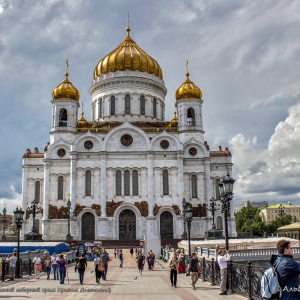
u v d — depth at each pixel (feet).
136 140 280.10
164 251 185.57
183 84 295.89
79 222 268.41
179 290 86.99
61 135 281.13
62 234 268.82
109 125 298.35
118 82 311.06
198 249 155.74
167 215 273.75
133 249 232.94
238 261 137.49
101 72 319.68
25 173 286.46
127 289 89.61
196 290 86.07
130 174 275.80
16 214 122.42
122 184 273.54
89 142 278.87
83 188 272.51
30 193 284.82
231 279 80.38
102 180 271.49
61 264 101.65
